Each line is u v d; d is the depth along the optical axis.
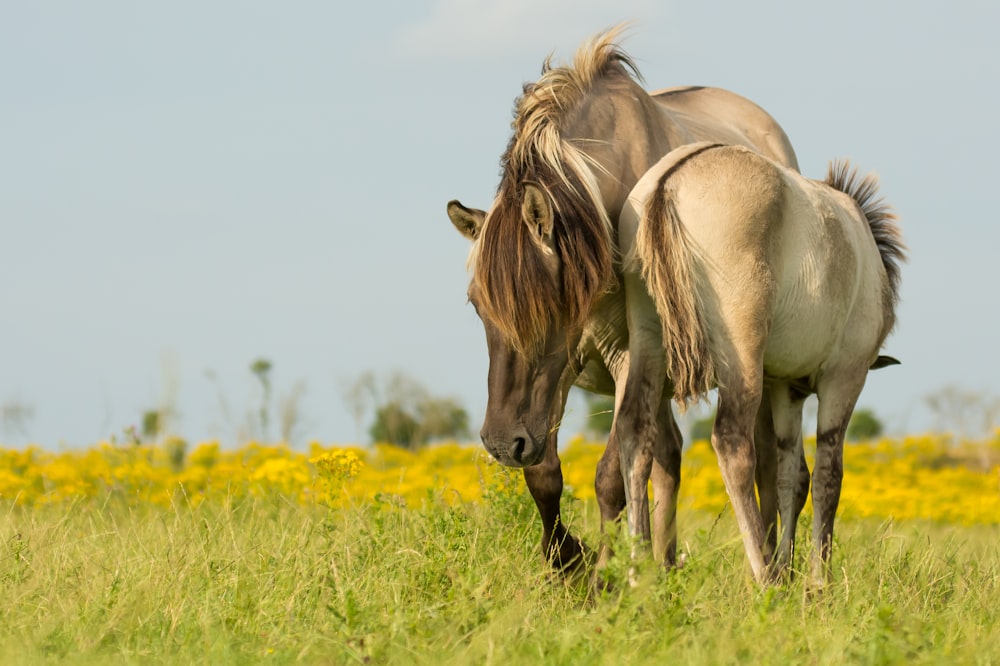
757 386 9.09
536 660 7.51
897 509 19.39
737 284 9.00
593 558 11.09
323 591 8.95
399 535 10.60
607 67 10.97
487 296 9.20
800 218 9.53
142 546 10.22
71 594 8.77
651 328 9.56
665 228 9.00
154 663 7.46
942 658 7.51
